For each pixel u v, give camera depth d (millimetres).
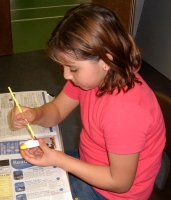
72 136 1882
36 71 2514
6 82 2352
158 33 2516
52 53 697
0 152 802
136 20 2732
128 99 724
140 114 710
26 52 2768
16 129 876
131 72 738
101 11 694
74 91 967
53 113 956
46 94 1041
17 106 865
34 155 778
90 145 887
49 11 3648
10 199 683
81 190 907
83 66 683
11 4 3734
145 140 731
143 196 875
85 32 651
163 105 895
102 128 757
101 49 660
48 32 3150
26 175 742
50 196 693
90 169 768
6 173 744
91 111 812
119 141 706
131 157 718
